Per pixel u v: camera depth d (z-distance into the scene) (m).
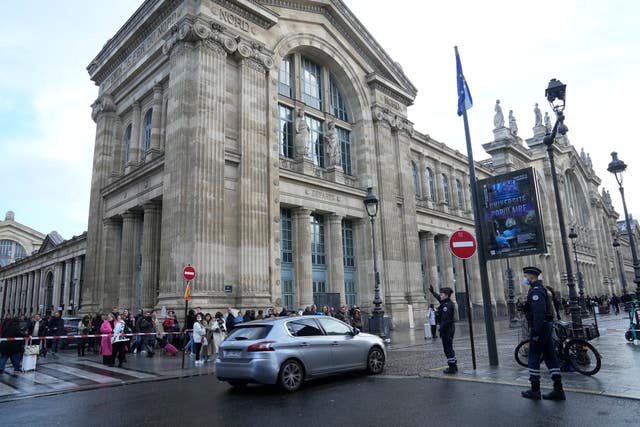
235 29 22.59
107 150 28.58
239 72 22.58
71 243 42.06
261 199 21.91
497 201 11.91
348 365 10.55
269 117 23.47
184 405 8.39
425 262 38.25
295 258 25.33
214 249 19.27
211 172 19.88
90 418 7.62
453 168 45.62
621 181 21.33
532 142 62.53
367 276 28.88
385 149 31.73
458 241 11.08
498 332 23.98
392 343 19.50
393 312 28.45
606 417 6.23
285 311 19.33
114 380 11.75
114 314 16.56
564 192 65.94
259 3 25.08
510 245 11.52
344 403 8.01
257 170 22.05
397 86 33.94
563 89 13.25
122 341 14.88
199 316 16.20
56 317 18.98
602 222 83.56
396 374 10.89
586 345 9.50
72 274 42.97
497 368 10.70
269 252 21.92
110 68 29.33
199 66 20.50
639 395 7.30
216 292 18.95
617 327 23.25
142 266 22.91
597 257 74.56
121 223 27.73
